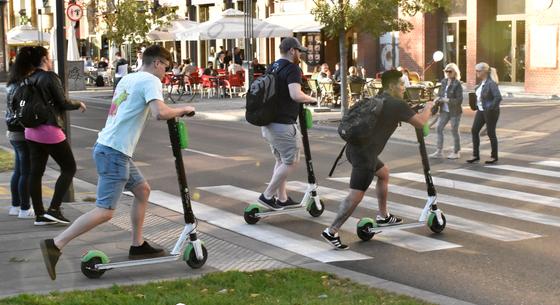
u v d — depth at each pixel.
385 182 9.40
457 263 8.17
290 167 10.03
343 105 23.36
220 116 26.25
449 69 15.96
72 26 42.75
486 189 12.48
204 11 49.75
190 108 7.55
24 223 9.89
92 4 41.16
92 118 26.73
